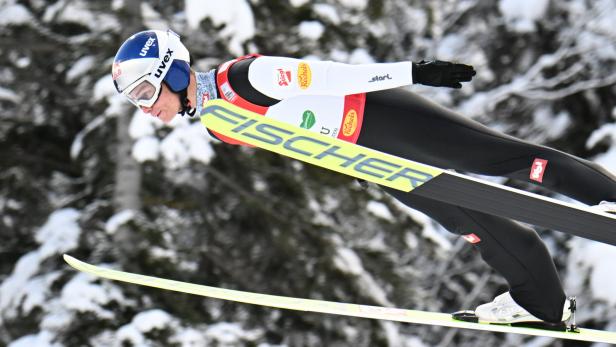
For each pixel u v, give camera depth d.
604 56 33.28
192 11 21.91
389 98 13.03
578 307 30.41
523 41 34.66
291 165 24.70
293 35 23.98
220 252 26.06
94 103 22.77
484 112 33.47
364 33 25.36
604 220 12.08
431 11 31.31
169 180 24.98
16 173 26.59
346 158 12.34
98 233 24.17
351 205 24.81
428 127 12.92
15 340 24.05
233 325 23.33
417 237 25.34
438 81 12.20
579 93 33.94
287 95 12.33
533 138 34.12
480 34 35.50
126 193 23.81
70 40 24.45
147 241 23.19
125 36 23.06
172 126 22.41
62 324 22.27
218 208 26.02
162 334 22.09
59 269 24.03
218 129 12.27
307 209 24.94
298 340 25.95
